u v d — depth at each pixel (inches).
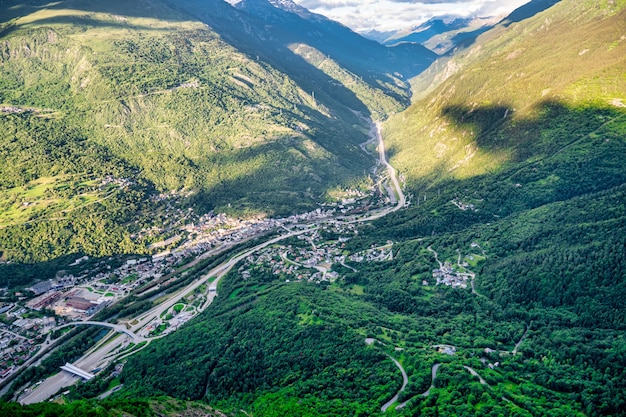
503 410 7288.4
